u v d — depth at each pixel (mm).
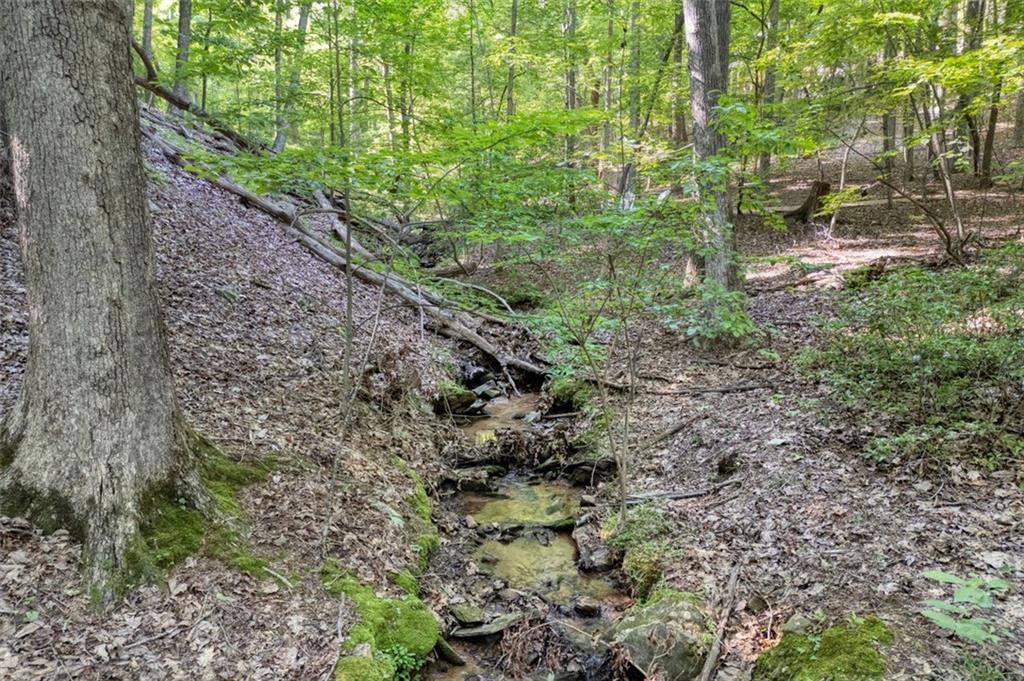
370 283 11172
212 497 4305
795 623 3785
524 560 5516
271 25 12227
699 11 8391
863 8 9320
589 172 5371
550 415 8469
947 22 9789
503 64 17047
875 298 7211
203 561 3881
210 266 8578
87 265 3664
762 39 13461
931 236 12398
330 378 7383
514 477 7152
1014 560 3861
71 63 3508
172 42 18219
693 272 9367
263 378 6750
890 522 4516
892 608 3693
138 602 3535
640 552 5094
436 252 14219
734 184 9008
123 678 3131
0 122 6730
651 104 14922
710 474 5961
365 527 4941
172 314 7004
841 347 7273
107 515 3705
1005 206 13234
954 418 5430
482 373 9922
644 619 4227
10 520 3633
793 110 10336
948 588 3748
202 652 3393
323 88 14445
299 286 9633
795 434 5969
